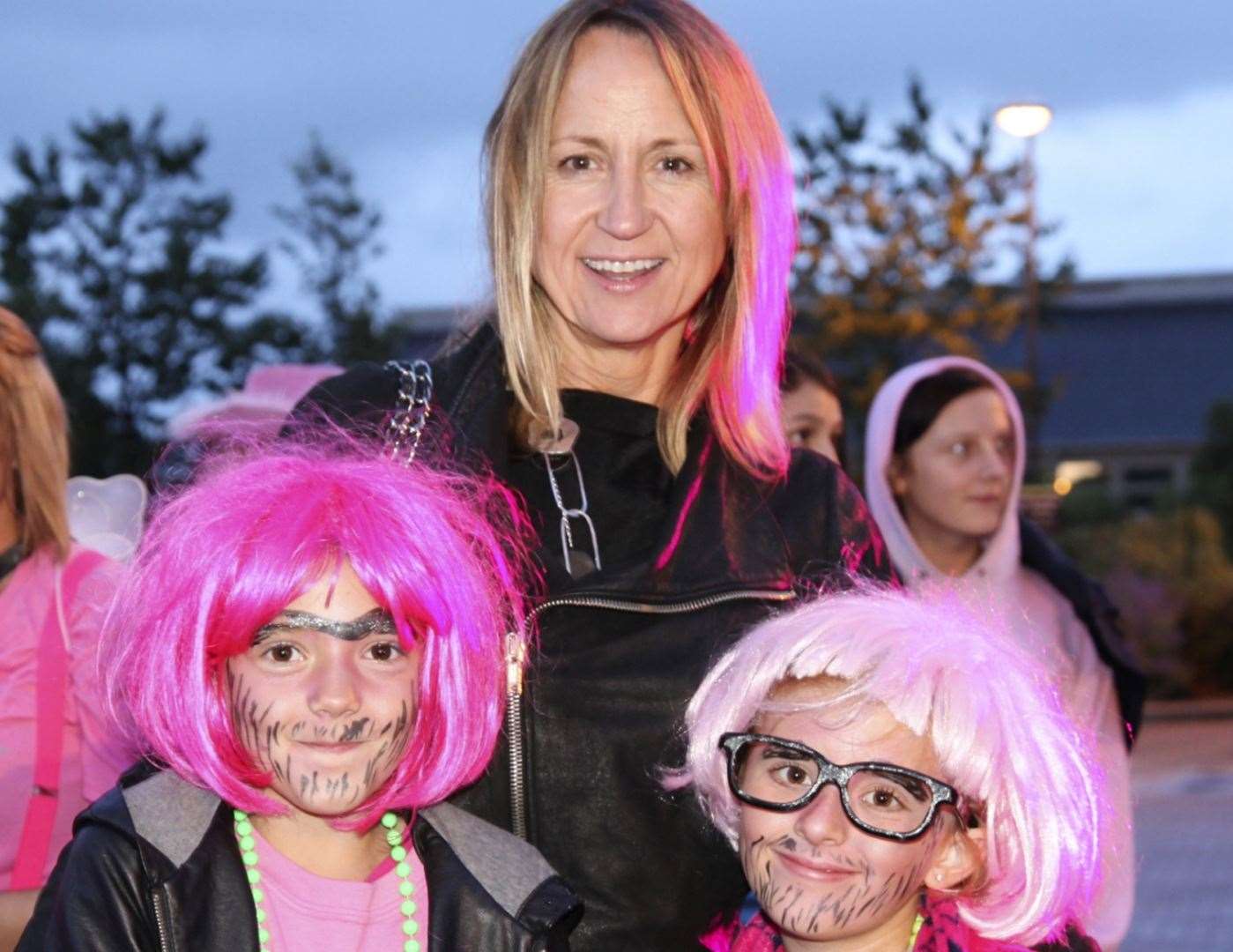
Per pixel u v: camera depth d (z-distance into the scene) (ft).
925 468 16.81
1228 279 135.44
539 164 8.81
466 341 9.36
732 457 9.31
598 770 8.51
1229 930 29.55
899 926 8.21
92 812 7.84
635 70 8.76
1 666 10.34
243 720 7.85
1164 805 43.11
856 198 70.33
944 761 7.96
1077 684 14.52
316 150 77.46
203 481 8.48
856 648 8.02
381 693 7.91
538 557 8.68
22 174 71.51
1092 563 72.69
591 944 8.47
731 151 8.89
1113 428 131.03
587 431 9.22
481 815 8.52
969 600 9.72
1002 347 126.82
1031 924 8.01
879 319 69.51
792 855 7.93
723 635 8.75
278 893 8.04
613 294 8.85
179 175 72.90
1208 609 69.36
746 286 9.18
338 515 7.91
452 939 8.02
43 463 10.78
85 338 71.10
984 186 70.79
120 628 8.37
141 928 7.61
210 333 72.28
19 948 7.58
